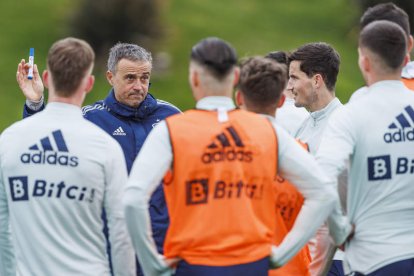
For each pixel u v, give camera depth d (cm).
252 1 8919
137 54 2322
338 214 1759
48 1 8275
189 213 1647
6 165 1781
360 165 1797
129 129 2341
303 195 1722
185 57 7475
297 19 8569
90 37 7175
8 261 1886
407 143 1792
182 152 1645
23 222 1777
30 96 2228
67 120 1784
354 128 1791
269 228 1695
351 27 8200
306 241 1716
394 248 1769
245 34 8019
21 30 7694
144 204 1642
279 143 1697
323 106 2188
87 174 1770
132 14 7200
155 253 1681
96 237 1809
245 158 1662
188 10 8388
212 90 1686
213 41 1691
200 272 1630
